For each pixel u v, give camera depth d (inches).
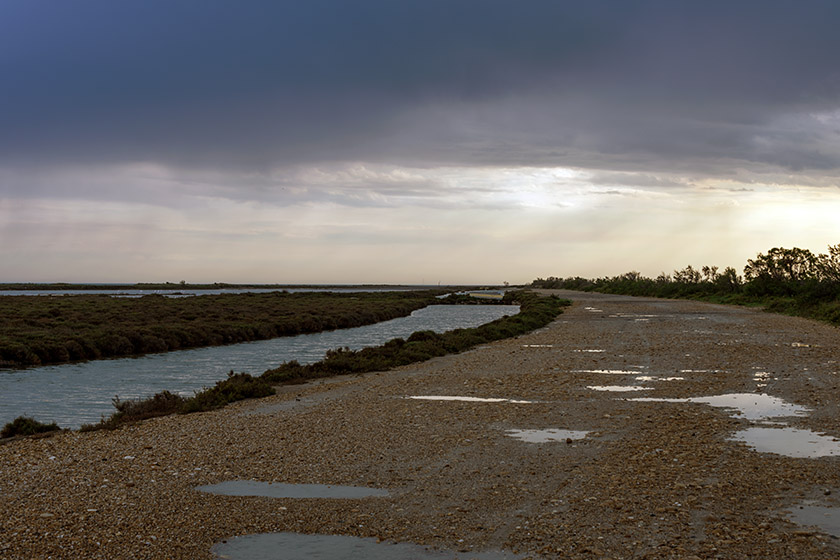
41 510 294.8
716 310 2122.3
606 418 497.0
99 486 335.3
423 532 263.1
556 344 1118.4
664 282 3909.9
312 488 327.3
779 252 2623.0
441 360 956.6
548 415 513.7
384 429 470.0
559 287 6550.2
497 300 3860.7
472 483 329.4
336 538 258.4
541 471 348.8
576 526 264.2
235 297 3553.2
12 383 892.0
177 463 382.6
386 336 1712.6
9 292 5536.4
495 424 481.1
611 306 2486.5
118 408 613.3
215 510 293.0
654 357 891.4
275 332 1724.9
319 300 3312.0
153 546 250.5
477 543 250.5
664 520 267.9
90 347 1221.1
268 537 260.1
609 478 331.0
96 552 243.9
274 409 579.8
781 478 325.7
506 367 830.5
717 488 309.4
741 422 471.5
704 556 230.8
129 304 2472.9
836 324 1408.7
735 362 813.9
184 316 1961.1
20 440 478.9
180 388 848.9
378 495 313.7
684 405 545.0
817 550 234.4
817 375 690.8
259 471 360.8
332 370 856.9
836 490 305.3
